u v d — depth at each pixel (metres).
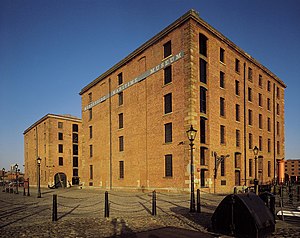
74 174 59.50
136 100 30.27
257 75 35.09
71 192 32.59
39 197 24.16
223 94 27.61
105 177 35.66
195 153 22.62
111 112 35.56
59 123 58.59
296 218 9.87
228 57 29.25
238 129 29.52
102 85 38.44
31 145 69.44
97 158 38.25
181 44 24.72
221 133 26.97
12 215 11.90
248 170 30.61
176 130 24.17
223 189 25.50
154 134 26.88
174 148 24.14
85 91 43.53
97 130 38.94
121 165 32.62
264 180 34.06
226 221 7.33
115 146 33.84
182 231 7.76
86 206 15.27
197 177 22.50
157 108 26.86
